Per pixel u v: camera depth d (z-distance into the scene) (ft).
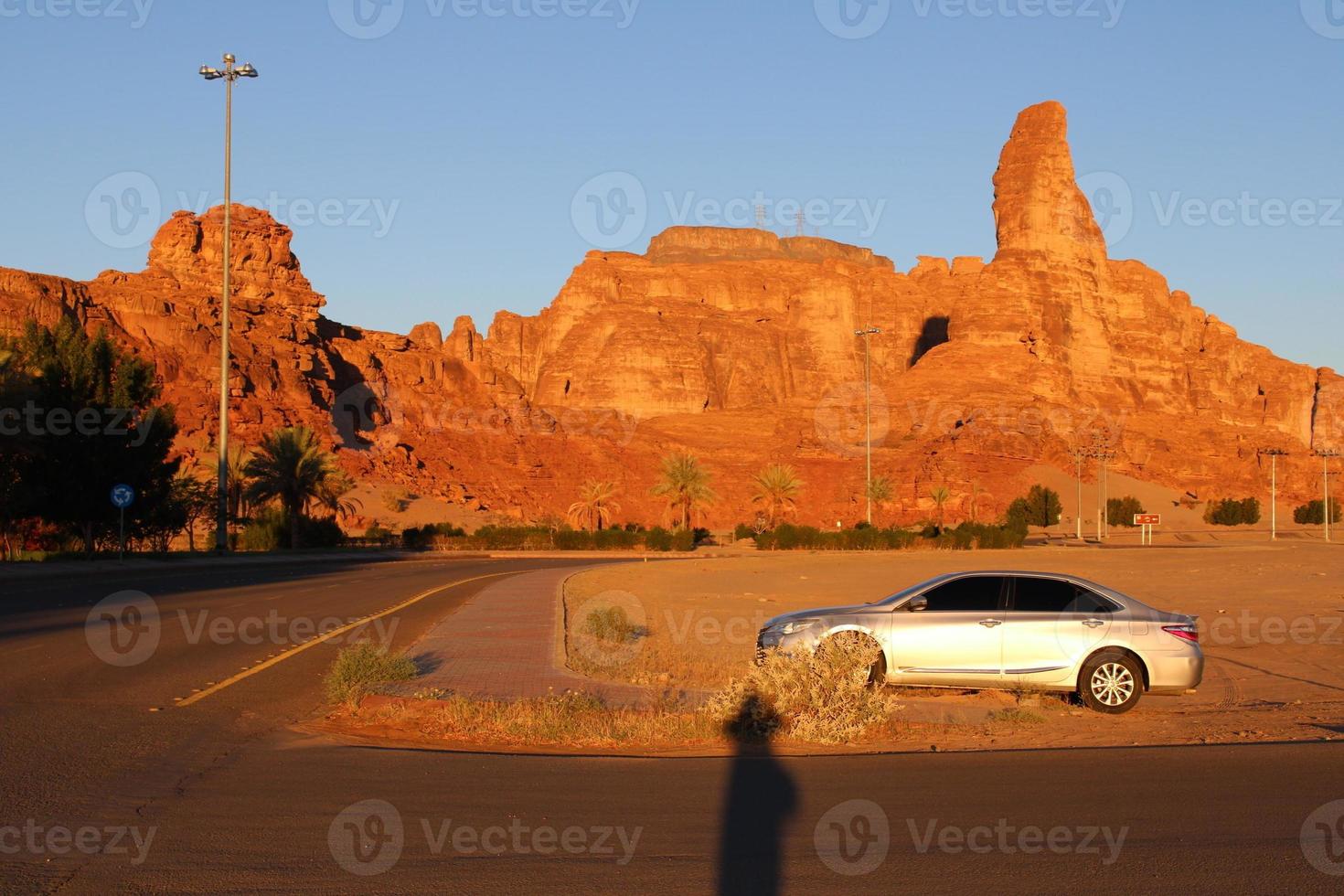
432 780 30.14
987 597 45.01
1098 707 43.45
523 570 158.51
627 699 44.04
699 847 23.86
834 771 31.73
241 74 144.05
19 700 40.70
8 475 153.79
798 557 227.81
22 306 373.20
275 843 23.80
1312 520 493.36
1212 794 28.68
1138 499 504.43
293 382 438.40
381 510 361.51
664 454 520.01
